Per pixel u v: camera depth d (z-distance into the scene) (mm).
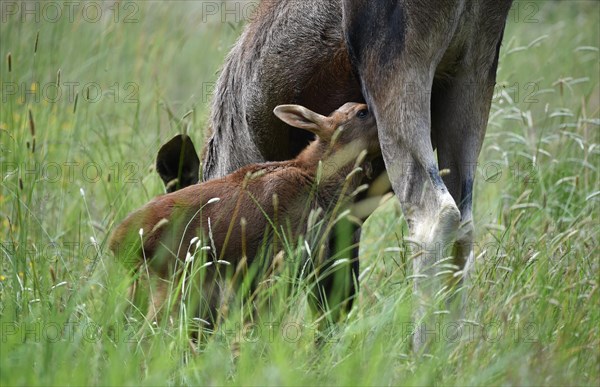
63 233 18672
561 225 19094
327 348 13844
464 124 15547
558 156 21891
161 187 21000
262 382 12477
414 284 14305
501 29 15219
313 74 16453
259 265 15508
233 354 14055
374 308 14656
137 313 15422
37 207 19344
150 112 26359
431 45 14625
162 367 12797
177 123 21250
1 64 25781
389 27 14750
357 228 16844
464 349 13555
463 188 15469
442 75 15453
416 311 14195
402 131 14750
